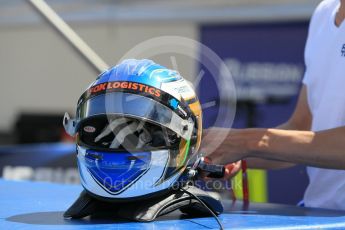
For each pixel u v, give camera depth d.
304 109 8.48
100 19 23.97
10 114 30.08
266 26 21.72
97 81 5.70
